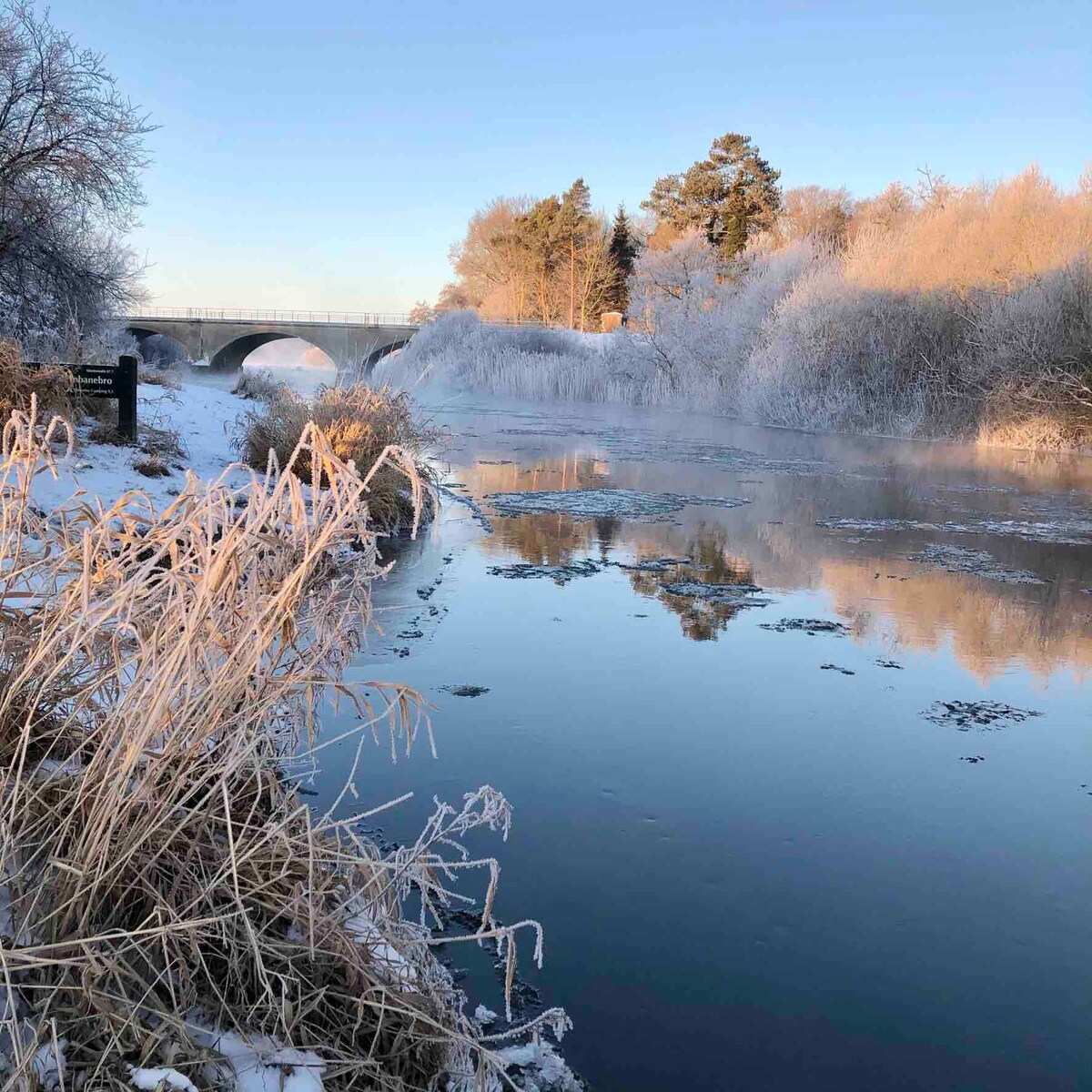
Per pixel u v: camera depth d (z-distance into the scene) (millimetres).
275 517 1913
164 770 1857
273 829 1838
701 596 7383
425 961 2115
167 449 9914
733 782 4082
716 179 54781
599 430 24469
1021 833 3719
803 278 29188
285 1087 1581
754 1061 2389
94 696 2217
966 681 5527
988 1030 2566
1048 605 7371
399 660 5484
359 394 10641
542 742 4414
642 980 2705
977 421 22047
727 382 30875
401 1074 1778
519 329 47000
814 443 21453
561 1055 2367
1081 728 4844
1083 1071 2416
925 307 24562
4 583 2762
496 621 6426
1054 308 21156
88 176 15773
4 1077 1415
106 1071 1479
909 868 3428
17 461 2082
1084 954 2945
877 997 2688
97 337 16531
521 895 3127
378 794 3766
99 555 1985
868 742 4590
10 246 15508
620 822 3684
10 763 1900
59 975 1606
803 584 7906
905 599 7500
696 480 14898
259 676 1949
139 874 1727
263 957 1804
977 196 27609
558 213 66125
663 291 39000
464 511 11125
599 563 8477
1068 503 13008
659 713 4852
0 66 15039
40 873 1754
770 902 3162
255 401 19953
